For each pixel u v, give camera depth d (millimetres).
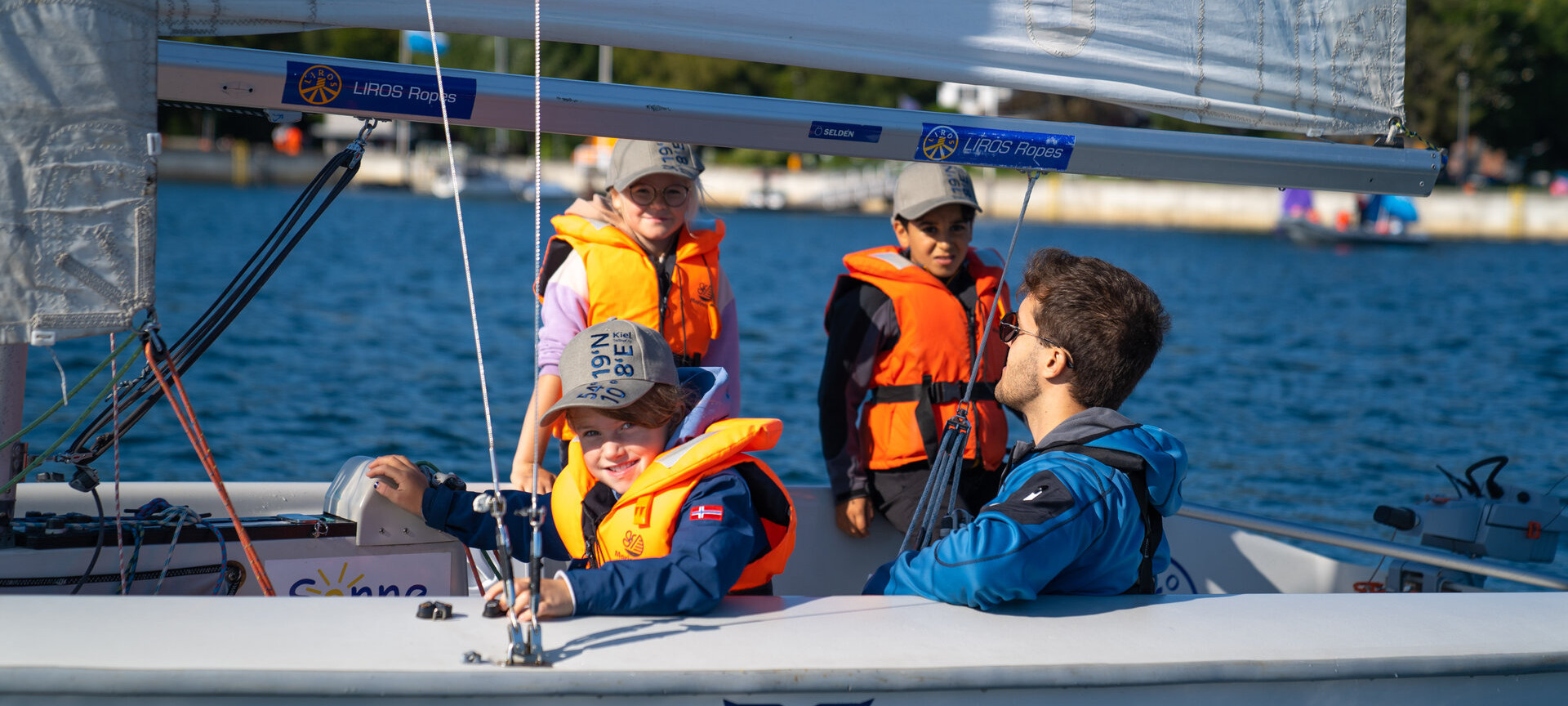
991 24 2242
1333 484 7285
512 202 51344
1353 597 2059
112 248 1625
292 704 1485
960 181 3047
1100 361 2002
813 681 1571
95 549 1977
